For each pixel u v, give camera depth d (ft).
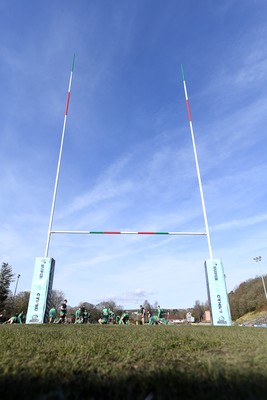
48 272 33.19
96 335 12.01
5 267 183.93
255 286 268.41
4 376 5.17
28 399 4.15
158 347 8.98
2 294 175.63
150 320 56.80
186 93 51.96
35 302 31.94
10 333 12.01
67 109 48.39
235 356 7.05
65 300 46.73
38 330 14.74
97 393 4.54
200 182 43.93
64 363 6.29
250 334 14.07
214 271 33.81
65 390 4.50
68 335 11.85
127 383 4.90
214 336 12.23
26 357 6.88
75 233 41.06
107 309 58.23
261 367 5.78
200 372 5.57
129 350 8.11
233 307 284.00
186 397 4.36
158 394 4.42
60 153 44.75
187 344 9.68
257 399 4.18
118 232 42.29
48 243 39.14
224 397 4.27
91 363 6.44
